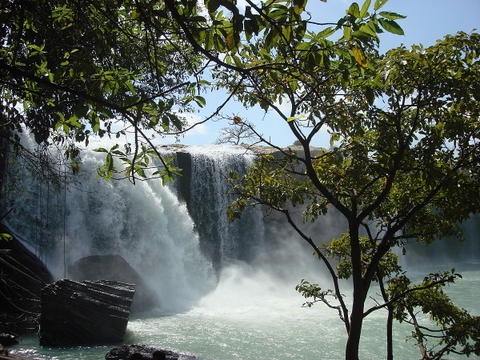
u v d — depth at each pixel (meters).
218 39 3.72
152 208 25.73
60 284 16.06
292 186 7.33
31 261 19.33
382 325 18.11
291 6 3.54
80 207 23.25
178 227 26.92
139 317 20.39
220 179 29.27
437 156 7.24
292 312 21.53
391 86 6.51
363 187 7.10
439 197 7.51
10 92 6.60
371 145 6.73
